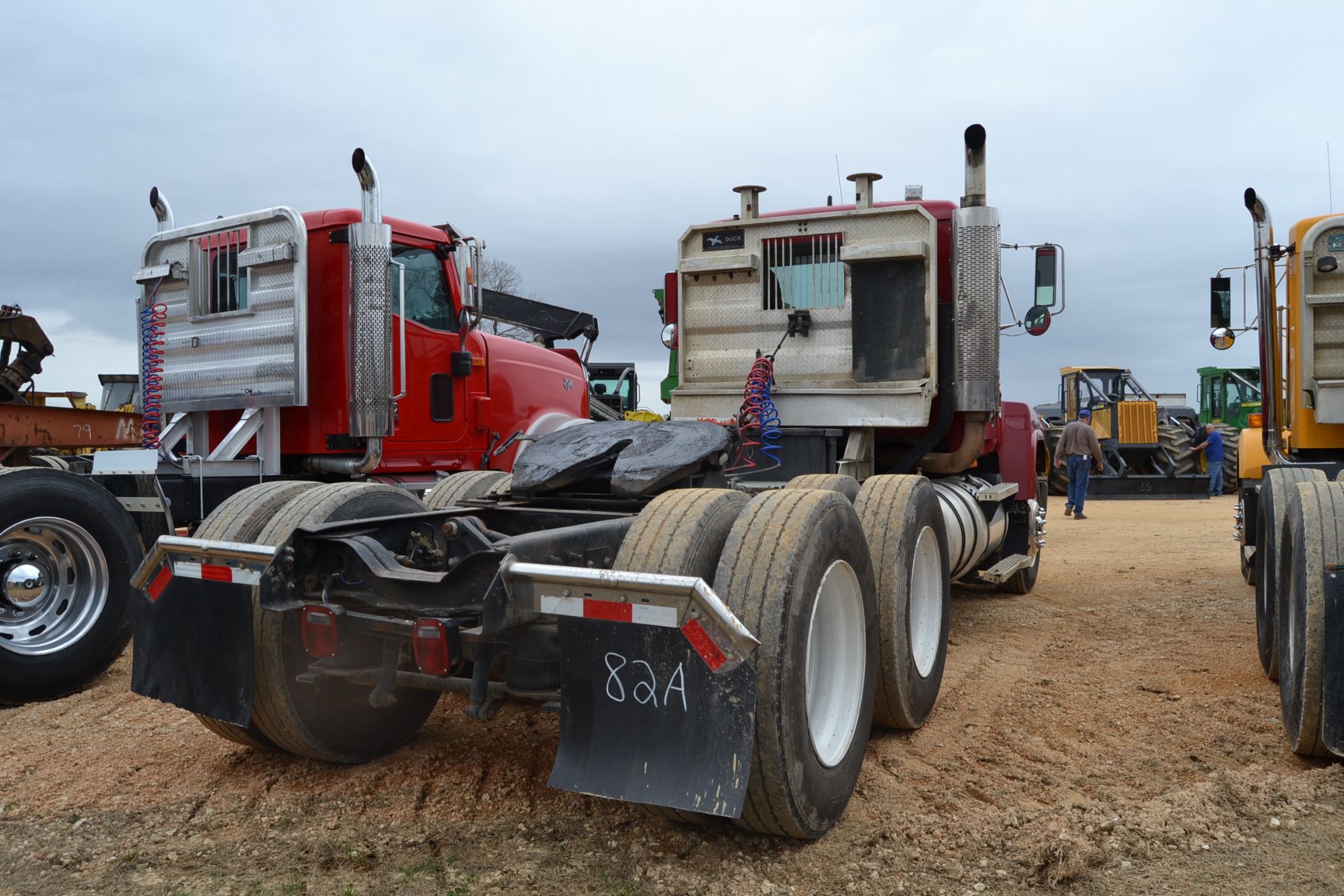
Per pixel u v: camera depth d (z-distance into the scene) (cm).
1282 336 611
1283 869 299
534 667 315
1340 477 479
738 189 669
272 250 643
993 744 423
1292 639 404
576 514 399
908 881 290
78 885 292
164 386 723
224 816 342
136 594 375
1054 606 781
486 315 982
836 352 642
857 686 348
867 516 417
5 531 479
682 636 272
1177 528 1431
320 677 347
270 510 391
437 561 376
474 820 336
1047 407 2812
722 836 320
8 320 879
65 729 446
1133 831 323
